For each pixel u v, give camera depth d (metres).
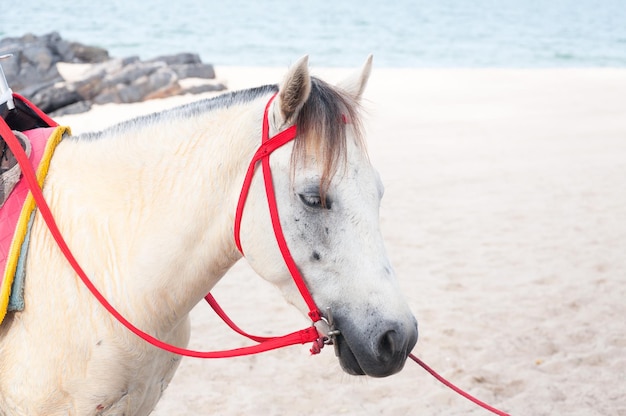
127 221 2.23
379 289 1.98
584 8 79.31
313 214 1.99
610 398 4.21
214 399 4.19
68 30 43.09
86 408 2.20
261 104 2.17
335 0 75.69
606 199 8.85
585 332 5.08
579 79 23.56
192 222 2.17
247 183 2.06
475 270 6.37
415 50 40.22
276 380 4.44
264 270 2.11
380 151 12.01
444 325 5.20
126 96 18.39
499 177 10.12
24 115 2.42
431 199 8.91
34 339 2.17
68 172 2.31
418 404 4.16
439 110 16.86
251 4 66.38
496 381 4.43
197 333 5.11
